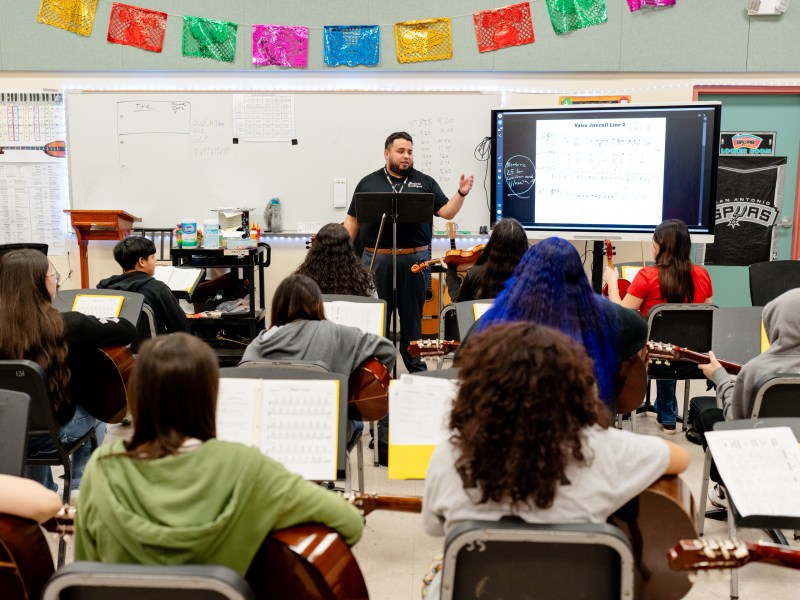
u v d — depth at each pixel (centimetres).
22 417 158
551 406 114
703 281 346
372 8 534
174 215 552
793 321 209
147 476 114
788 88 537
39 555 130
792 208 561
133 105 540
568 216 498
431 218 362
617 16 532
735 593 213
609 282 350
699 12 530
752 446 149
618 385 232
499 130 499
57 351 221
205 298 493
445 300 538
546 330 121
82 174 546
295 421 174
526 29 534
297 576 119
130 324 247
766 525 139
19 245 490
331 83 543
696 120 468
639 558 132
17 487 129
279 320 238
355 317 277
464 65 539
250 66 538
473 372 119
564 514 118
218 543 114
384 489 295
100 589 108
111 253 558
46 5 530
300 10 534
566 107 487
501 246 285
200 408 118
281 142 545
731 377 229
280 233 552
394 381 179
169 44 536
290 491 119
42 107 541
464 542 112
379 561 238
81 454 278
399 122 544
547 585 116
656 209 483
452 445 123
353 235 426
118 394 242
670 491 127
